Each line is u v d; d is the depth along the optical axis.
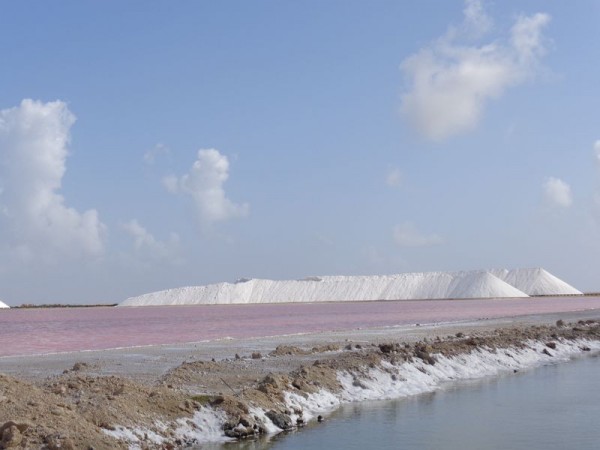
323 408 18.03
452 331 39.28
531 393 20.84
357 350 26.44
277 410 16.41
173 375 19.06
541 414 17.56
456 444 14.44
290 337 36.03
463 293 161.50
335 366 21.17
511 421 16.69
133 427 13.53
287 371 20.58
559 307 91.38
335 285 179.75
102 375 19.69
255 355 24.30
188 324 62.75
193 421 14.74
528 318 56.31
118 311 125.62
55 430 12.25
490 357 27.48
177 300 169.88
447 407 18.47
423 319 61.47
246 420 15.09
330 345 29.16
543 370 26.69
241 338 37.31
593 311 72.31
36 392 13.95
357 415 17.34
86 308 173.38
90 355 26.47
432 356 24.81
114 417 13.55
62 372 20.78
